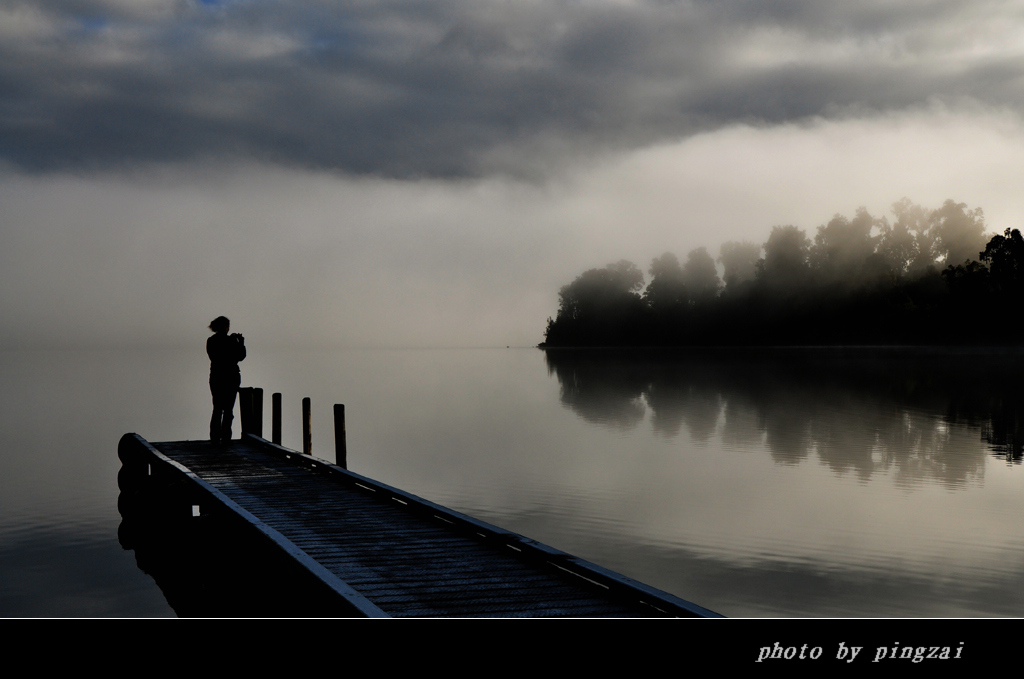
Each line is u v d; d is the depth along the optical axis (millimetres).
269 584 9586
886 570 12695
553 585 7879
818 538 14766
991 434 29578
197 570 13227
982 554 13695
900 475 21281
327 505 11648
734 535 14938
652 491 19219
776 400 44438
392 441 28984
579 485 20094
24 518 17141
